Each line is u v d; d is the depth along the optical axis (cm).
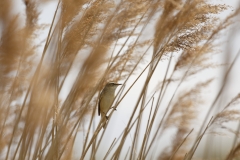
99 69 903
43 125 838
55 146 884
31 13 930
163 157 1091
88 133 954
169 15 980
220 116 920
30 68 903
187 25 961
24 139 849
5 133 973
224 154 953
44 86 823
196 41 964
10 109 979
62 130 900
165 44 971
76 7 902
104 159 967
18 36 854
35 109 812
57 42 898
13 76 912
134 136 1029
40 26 955
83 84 895
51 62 878
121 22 973
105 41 941
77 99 1011
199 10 933
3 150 973
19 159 857
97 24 937
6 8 813
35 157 855
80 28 908
